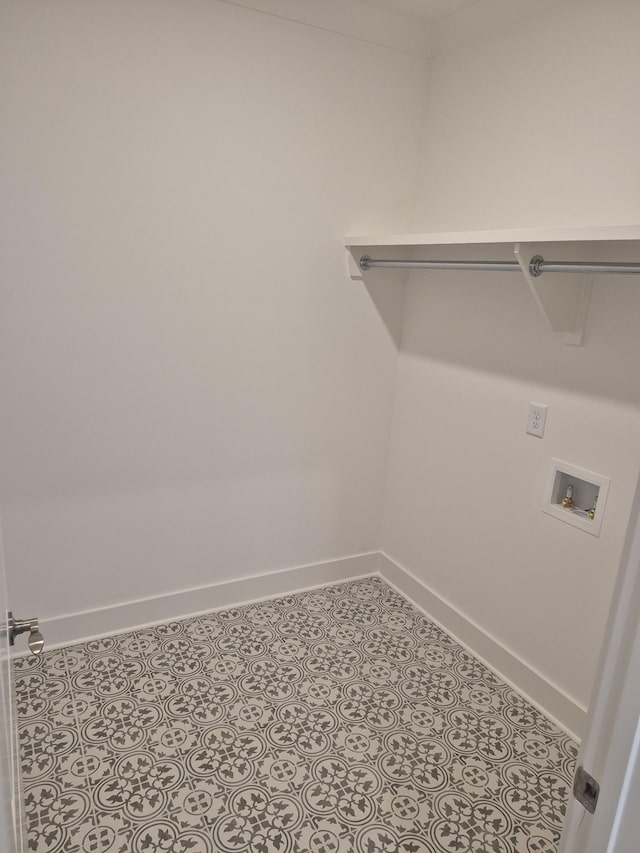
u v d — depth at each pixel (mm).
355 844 1499
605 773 637
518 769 1761
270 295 2264
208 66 1957
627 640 602
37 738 1761
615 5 1650
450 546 2414
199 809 1567
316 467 2562
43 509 2062
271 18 2016
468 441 2281
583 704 1895
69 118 1805
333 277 2375
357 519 2750
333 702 1984
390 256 2471
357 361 2525
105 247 1945
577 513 1887
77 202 1873
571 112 1807
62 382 1984
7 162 1758
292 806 1593
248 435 2367
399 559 2734
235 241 2148
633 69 1628
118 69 1834
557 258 1716
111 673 2061
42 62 1735
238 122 2051
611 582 1789
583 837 674
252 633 2340
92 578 2211
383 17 2188
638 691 594
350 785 1668
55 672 2051
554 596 1977
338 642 2314
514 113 1996
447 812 1604
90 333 1987
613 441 1747
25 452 1985
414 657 2254
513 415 2072
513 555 2121
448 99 2273
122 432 2123
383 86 2279
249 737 1812
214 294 2156
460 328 2271
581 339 1803
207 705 1932
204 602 2457
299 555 2648
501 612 2189
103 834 1485
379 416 2656
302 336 2371
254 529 2496
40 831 1483
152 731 1812
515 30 1958
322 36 2115
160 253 2031
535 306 1955
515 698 2068
